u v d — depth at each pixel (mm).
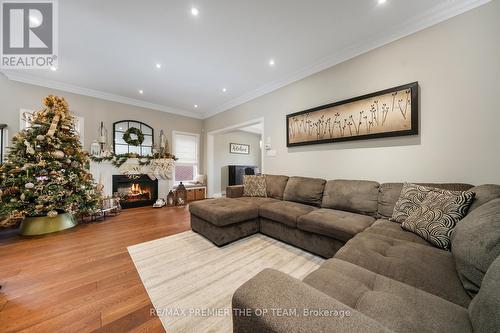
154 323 1157
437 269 977
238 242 2354
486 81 1714
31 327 1122
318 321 471
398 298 750
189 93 4133
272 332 484
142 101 4621
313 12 1972
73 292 1433
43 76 3334
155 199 4680
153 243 2326
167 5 1870
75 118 3393
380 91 2271
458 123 1845
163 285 1520
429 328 602
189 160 5559
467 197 1307
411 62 2098
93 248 2182
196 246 2242
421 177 2051
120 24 2119
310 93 3045
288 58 2797
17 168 2484
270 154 3676
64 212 2857
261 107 3877
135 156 4320
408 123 2084
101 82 3580
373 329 437
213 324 1153
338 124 2648
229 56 2750
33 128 2711
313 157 2998
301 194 2693
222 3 1854
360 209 2105
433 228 1324
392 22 2105
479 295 570
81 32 2246
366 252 1186
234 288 1486
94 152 3887
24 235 2539
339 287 843
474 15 1758
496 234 751
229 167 6484
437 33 1942
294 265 1805
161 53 2674
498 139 1670
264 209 2488
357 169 2518
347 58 2598
